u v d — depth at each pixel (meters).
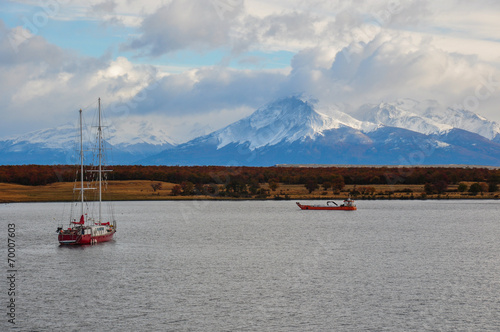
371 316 89.19
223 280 113.06
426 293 102.50
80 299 98.56
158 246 160.50
